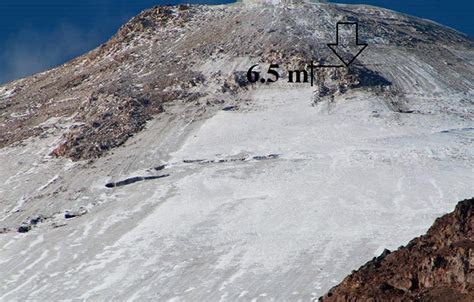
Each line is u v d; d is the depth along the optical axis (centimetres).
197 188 10219
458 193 9500
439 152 10794
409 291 5038
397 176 10038
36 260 9000
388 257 5497
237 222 9125
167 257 8569
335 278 7731
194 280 8044
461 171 10206
